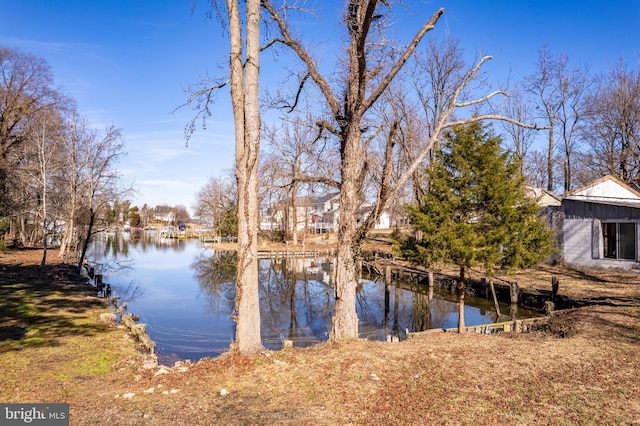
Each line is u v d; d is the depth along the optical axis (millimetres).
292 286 24312
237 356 7246
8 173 27688
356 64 9109
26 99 29781
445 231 10023
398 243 11477
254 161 7469
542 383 6258
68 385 6465
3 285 18281
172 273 30938
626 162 30250
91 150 26984
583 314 11992
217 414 5188
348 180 9203
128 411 5312
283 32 9258
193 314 17250
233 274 30219
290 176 12969
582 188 22500
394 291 23406
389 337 10531
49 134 27094
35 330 10703
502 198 10117
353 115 9023
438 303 19844
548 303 13469
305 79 10664
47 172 28000
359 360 7211
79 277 22078
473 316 17078
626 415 5137
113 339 10047
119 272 31156
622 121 30188
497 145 10492
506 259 10242
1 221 28875
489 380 6383
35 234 43375
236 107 7531
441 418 5051
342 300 9078
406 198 35875
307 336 14508
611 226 19984
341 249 9172
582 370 6879
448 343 8883
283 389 5980
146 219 113750
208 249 52500
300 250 41531
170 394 5887
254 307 7570
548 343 8805
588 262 20344
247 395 5793
